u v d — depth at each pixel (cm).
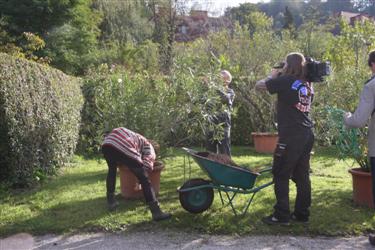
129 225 501
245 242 455
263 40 1284
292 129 470
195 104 625
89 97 1039
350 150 570
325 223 497
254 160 945
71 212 547
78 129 990
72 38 2280
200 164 511
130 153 511
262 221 502
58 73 845
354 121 442
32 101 698
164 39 2977
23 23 2138
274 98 1118
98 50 2505
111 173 545
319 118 788
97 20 2747
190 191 512
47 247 449
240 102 1217
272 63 1245
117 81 665
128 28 3095
